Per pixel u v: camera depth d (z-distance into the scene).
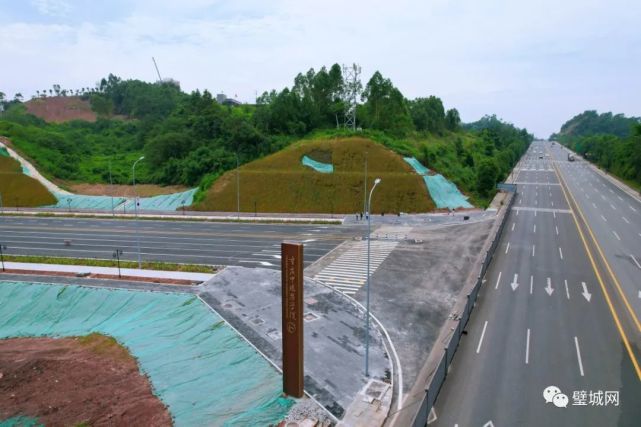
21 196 84.88
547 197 79.81
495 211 67.44
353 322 28.56
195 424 20.20
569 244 47.28
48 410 22.03
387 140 90.12
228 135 103.00
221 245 50.84
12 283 37.97
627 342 25.28
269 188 76.38
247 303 32.84
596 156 140.62
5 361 27.72
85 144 125.62
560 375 21.89
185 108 128.75
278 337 27.39
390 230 56.91
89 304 34.94
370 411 19.50
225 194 76.88
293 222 64.12
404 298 32.59
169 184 97.50
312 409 19.83
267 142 99.12
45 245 52.06
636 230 53.97
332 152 82.94
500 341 25.48
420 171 79.56
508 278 36.41
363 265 41.12
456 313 29.66
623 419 18.58
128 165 110.69
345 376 22.36
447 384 21.20
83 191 92.38
